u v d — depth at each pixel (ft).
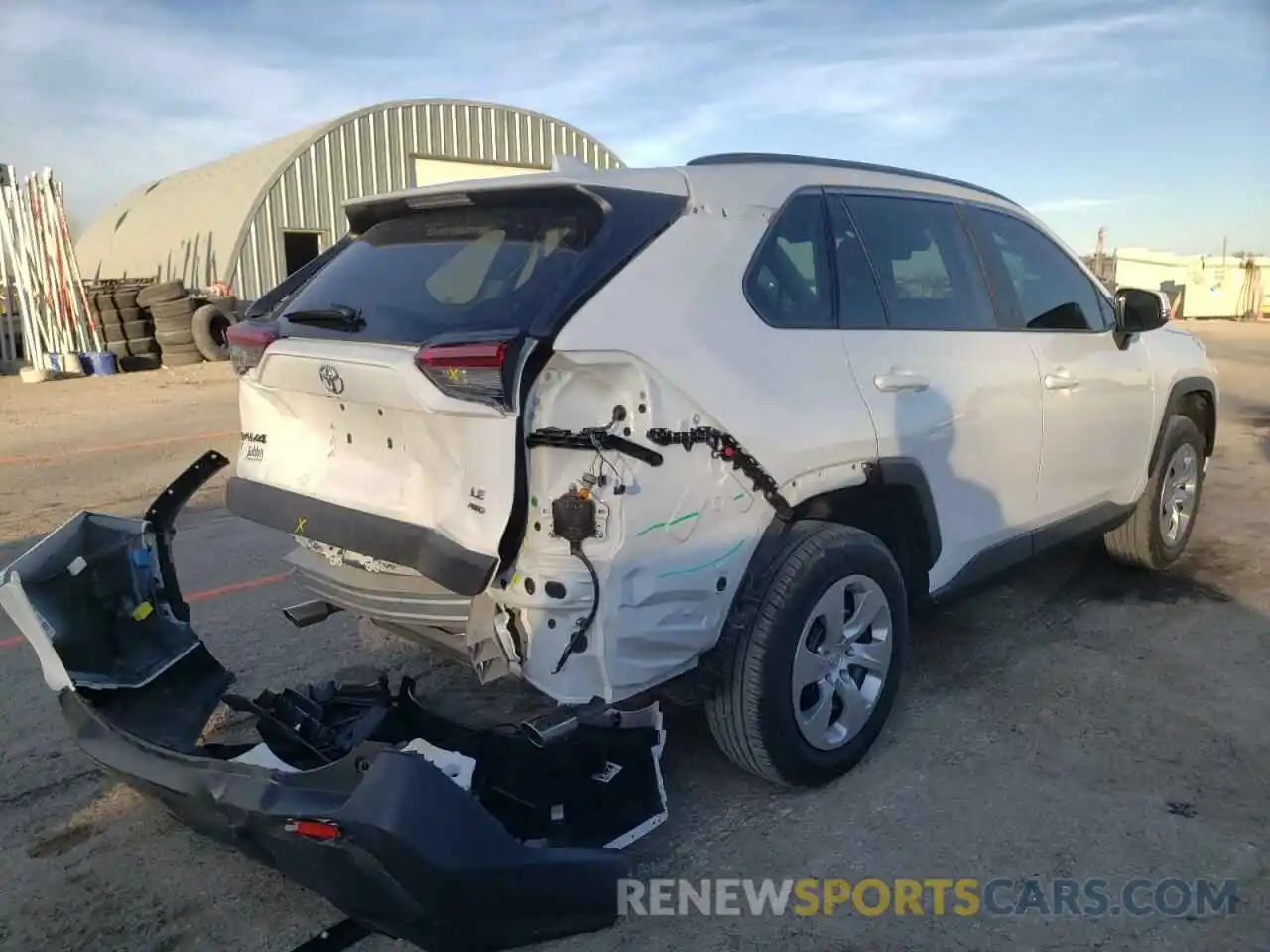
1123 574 18.62
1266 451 30.35
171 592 11.83
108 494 27.25
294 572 11.78
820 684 11.18
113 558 11.09
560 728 9.00
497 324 9.18
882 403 11.37
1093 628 16.10
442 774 8.00
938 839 10.52
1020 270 14.70
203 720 11.25
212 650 15.72
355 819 7.63
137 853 10.64
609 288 9.31
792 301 10.98
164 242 85.30
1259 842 10.36
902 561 12.70
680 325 9.62
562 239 9.87
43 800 11.67
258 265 75.66
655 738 10.05
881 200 12.64
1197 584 18.07
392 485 10.05
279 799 8.15
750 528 10.11
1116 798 11.21
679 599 9.59
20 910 9.71
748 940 9.11
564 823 9.80
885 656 11.81
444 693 13.98
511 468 8.83
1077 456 15.03
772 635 10.43
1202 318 116.47
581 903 8.79
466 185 10.66
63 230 61.16
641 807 10.08
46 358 60.13
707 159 11.56
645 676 9.46
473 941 8.34
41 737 13.20
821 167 12.28
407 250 11.13
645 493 9.14
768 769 10.83
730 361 9.95
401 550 9.61
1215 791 11.32
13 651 16.21
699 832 10.70
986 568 13.51
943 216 13.55
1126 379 16.02
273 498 11.25
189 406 46.34
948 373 12.42
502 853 8.15
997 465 13.33
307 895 9.89
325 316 10.40
